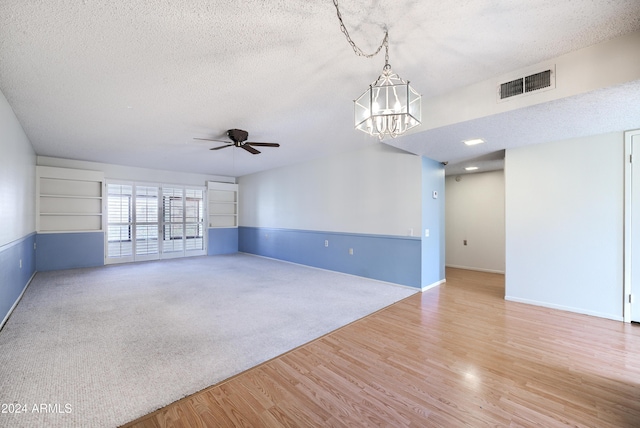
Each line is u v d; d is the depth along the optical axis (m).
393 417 1.61
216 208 8.37
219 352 2.37
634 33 1.92
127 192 6.75
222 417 1.60
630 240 3.02
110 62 2.19
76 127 3.76
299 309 3.46
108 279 4.99
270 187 7.35
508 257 3.85
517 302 3.74
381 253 4.82
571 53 2.16
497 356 2.30
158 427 1.52
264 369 2.11
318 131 4.01
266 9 1.63
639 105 2.36
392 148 4.67
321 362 2.21
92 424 1.53
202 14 1.66
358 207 5.17
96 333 2.71
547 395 1.80
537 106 2.38
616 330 2.82
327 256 5.77
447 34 1.90
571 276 3.39
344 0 1.56
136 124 3.66
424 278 4.39
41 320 3.03
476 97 2.66
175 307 3.51
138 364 2.16
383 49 2.06
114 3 1.56
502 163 4.99
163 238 7.33
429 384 1.92
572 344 2.52
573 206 3.37
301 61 2.21
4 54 2.05
